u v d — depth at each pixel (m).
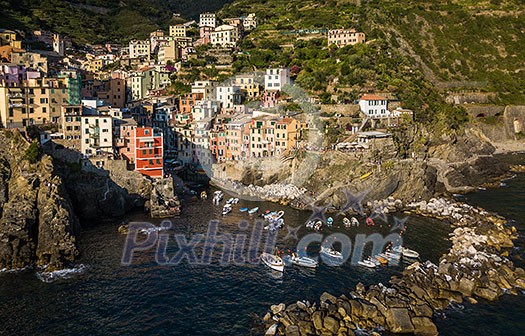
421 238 98.56
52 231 89.50
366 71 185.88
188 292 74.94
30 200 94.44
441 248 92.50
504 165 169.75
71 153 122.44
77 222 105.12
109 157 124.94
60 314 67.62
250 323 65.31
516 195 134.38
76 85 136.88
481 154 170.00
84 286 76.88
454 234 100.25
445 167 147.75
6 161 104.06
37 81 135.25
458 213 114.19
